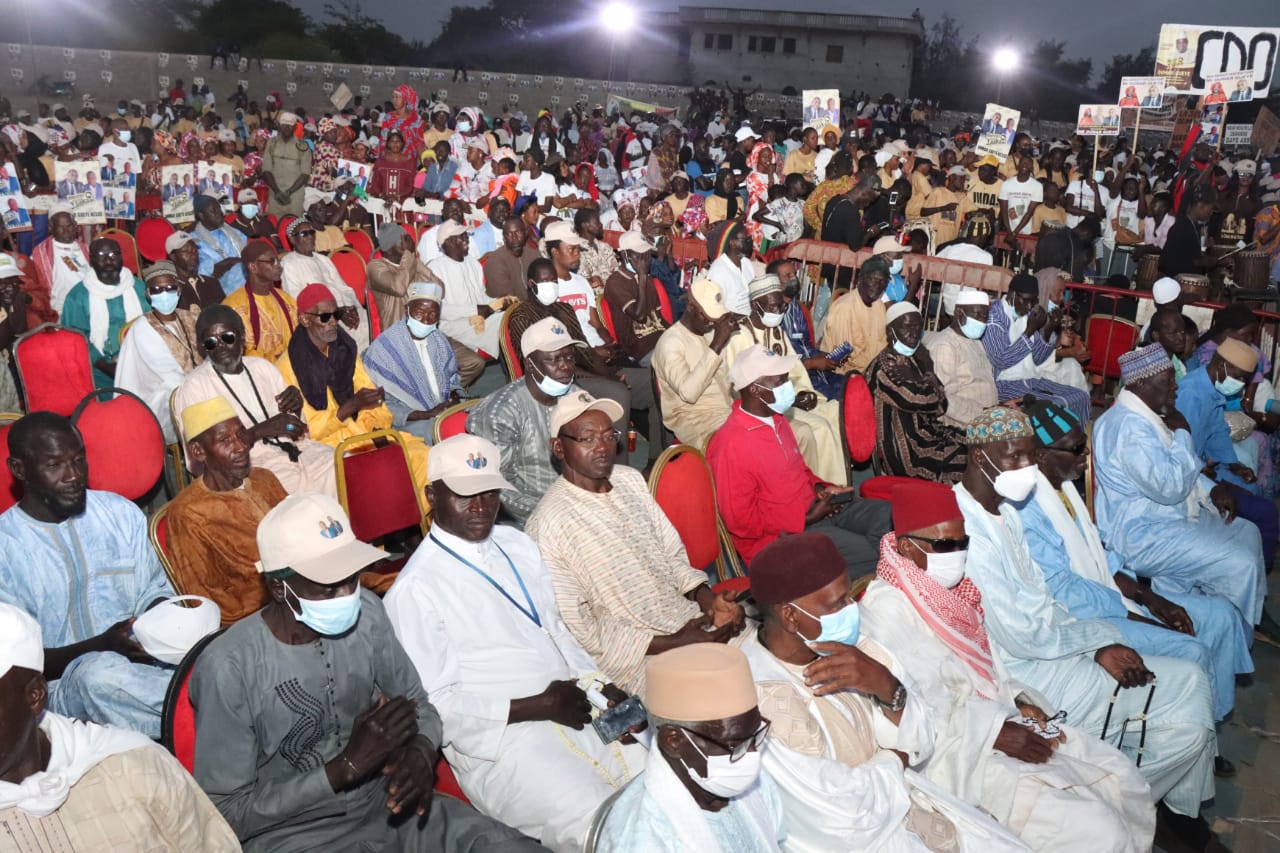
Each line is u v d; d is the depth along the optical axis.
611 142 29.44
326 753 3.42
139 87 39.06
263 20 57.28
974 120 52.09
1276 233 15.84
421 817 3.48
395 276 9.49
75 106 37.56
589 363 8.05
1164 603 5.30
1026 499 4.96
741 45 71.38
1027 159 15.58
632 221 12.92
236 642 3.24
